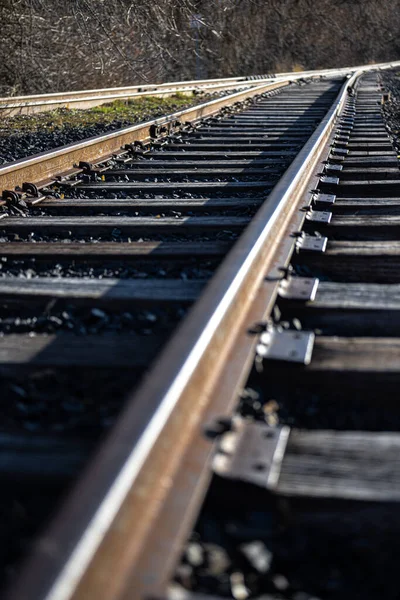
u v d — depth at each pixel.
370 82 22.05
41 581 1.17
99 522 1.32
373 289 2.88
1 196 4.97
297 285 2.88
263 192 5.17
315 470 1.73
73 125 10.42
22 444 1.90
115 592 1.27
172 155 7.11
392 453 1.78
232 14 29.28
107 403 2.16
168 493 1.54
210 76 28.55
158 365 1.87
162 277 3.29
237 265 2.63
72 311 2.88
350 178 5.98
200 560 1.52
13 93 17.34
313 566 1.57
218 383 2.01
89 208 4.77
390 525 1.62
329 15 39.03
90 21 17.05
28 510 1.71
